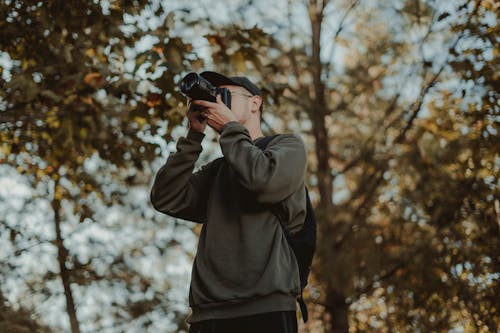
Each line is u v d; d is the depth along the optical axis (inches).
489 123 292.2
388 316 341.7
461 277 319.9
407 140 357.1
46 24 208.8
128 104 244.8
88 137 235.3
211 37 216.2
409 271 334.0
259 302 86.0
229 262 88.7
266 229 90.1
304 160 93.4
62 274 356.2
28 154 265.7
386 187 364.5
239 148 90.8
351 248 349.4
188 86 93.6
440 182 324.8
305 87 361.4
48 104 221.0
